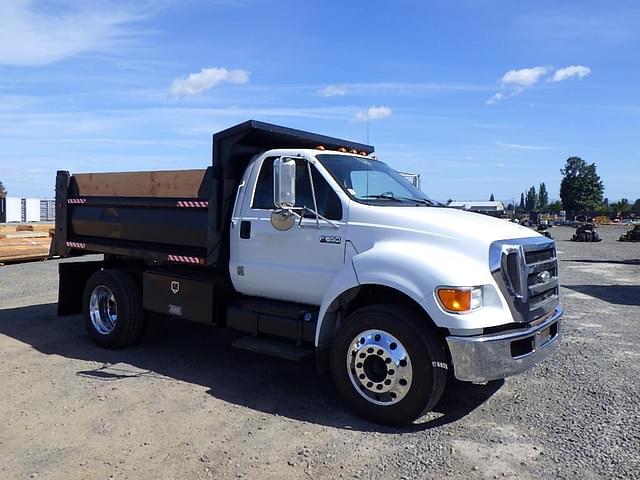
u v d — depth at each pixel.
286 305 5.64
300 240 5.35
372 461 3.93
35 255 16.64
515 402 5.12
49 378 5.73
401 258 4.57
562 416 4.77
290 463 3.89
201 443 4.20
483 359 4.28
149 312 7.00
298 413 4.86
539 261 4.91
